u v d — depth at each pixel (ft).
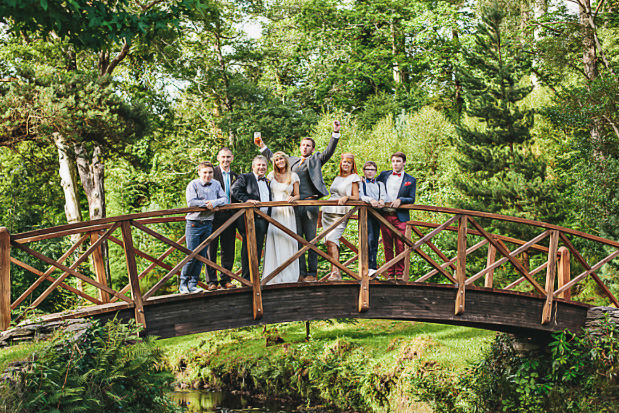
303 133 77.82
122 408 18.35
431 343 40.50
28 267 19.99
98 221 20.68
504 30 65.21
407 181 26.53
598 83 50.55
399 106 88.89
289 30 99.25
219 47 89.10
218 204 22.04
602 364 27.86
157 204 80.12
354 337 48.26
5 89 47.11
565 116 51.98
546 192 46.73
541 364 30.83
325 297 24.58
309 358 43.11
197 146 86.33
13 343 18.13
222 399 43.75
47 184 71.15
